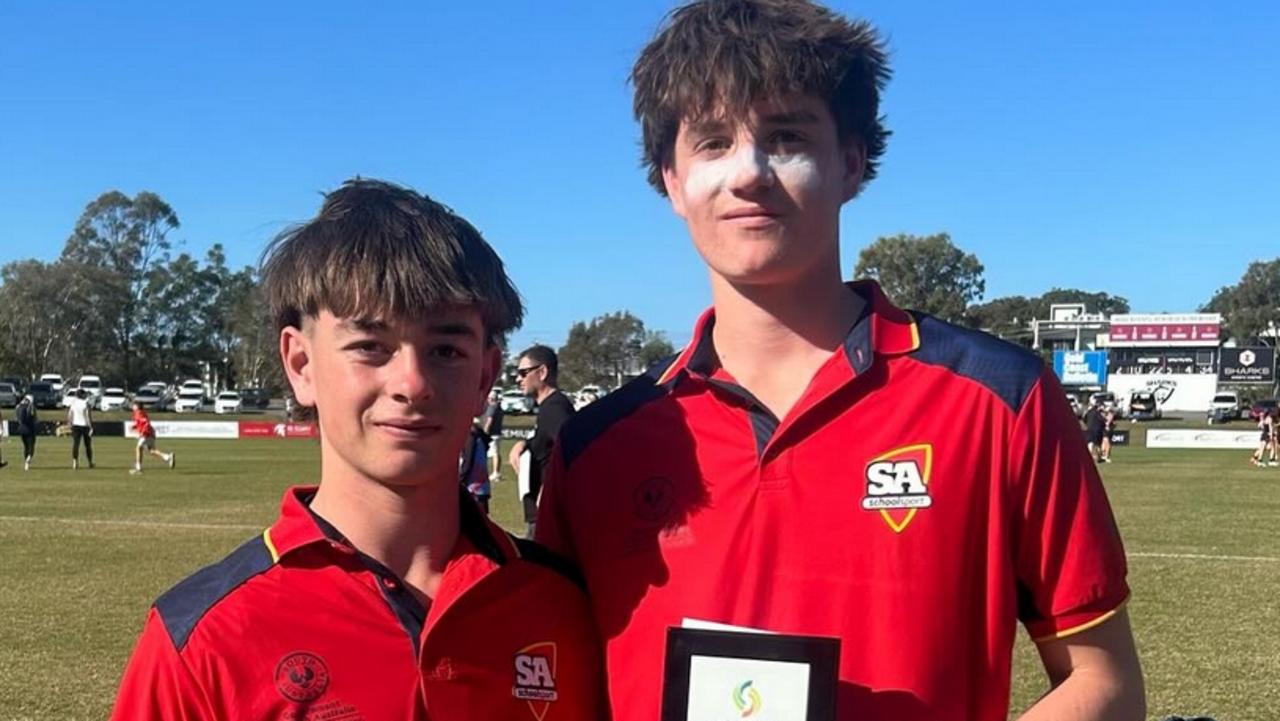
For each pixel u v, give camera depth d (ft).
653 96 6.72
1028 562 6.04
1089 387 226.38
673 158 6.81
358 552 6.10
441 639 6.02
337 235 6.15
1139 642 24.13
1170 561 35.99
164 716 5.76
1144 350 257.34
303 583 5.99
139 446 75.66
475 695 6.11
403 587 6.14
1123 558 6.11
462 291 6.10
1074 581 5.91
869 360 6.21
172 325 291.58
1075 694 5.83
